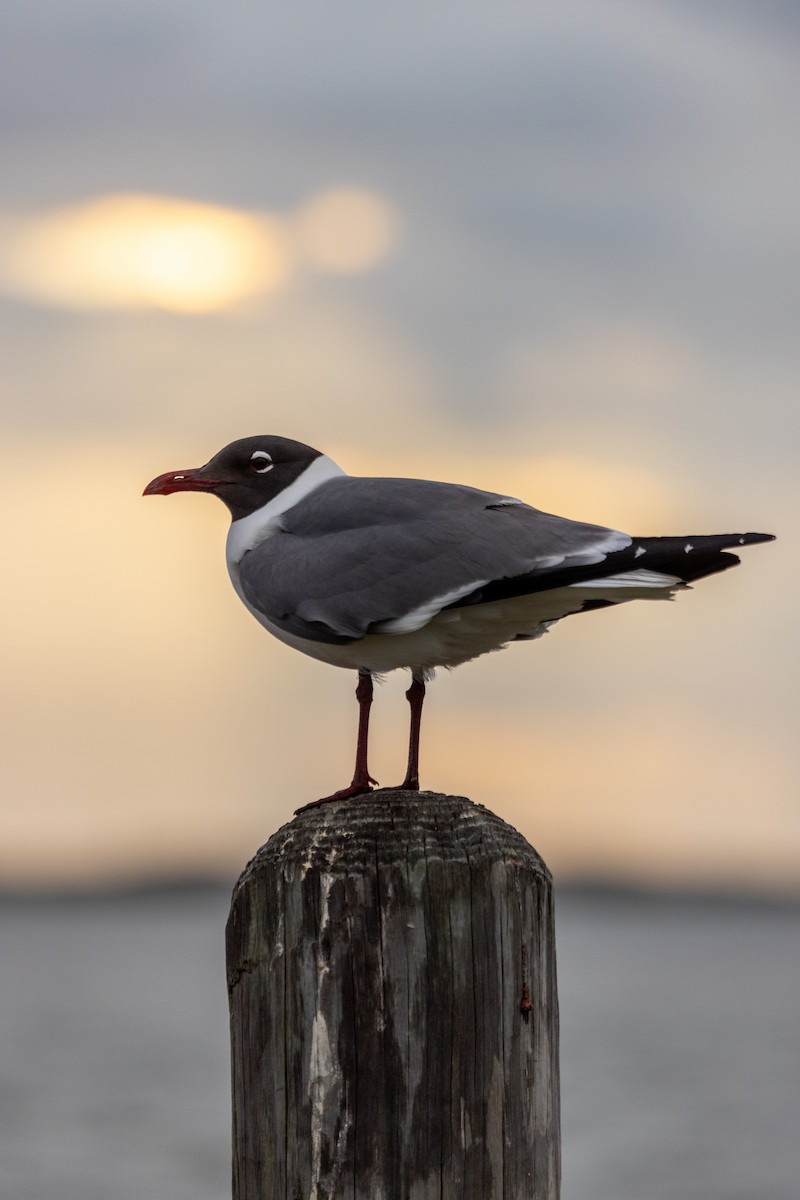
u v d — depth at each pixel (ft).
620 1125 82.02
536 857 26.03
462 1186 24.08
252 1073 25.18
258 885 25.41
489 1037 24.48
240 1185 25.32
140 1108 85.10
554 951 26.22
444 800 26.12
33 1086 91.25
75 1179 70.23
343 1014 24.44
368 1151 24.13
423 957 24.50
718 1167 73.31
